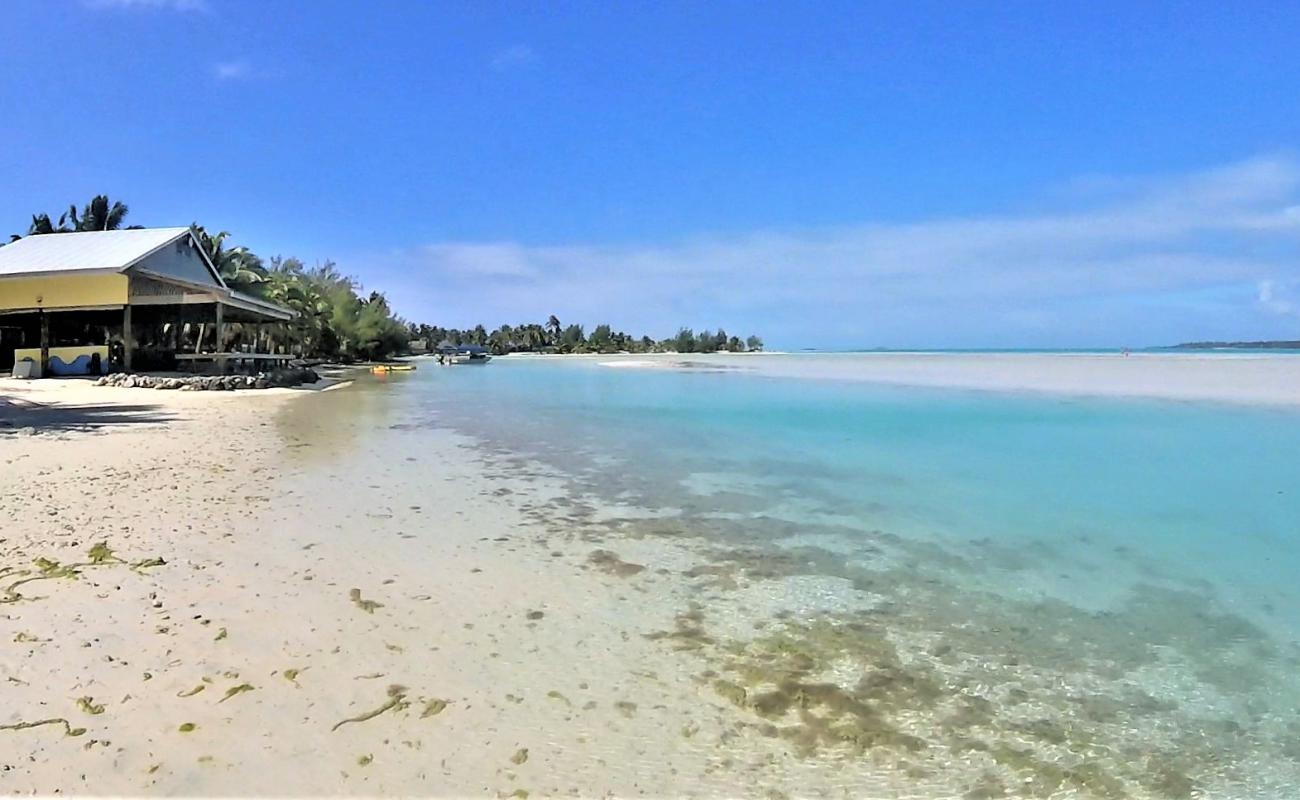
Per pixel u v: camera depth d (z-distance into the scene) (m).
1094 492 8.30
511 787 2.72
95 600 4.39
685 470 9.61
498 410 18.27
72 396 19.08
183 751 2.85
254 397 20.95
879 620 4.50
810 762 2.96
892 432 13.70
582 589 4.95
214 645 3.82
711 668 3.79
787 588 5.06
